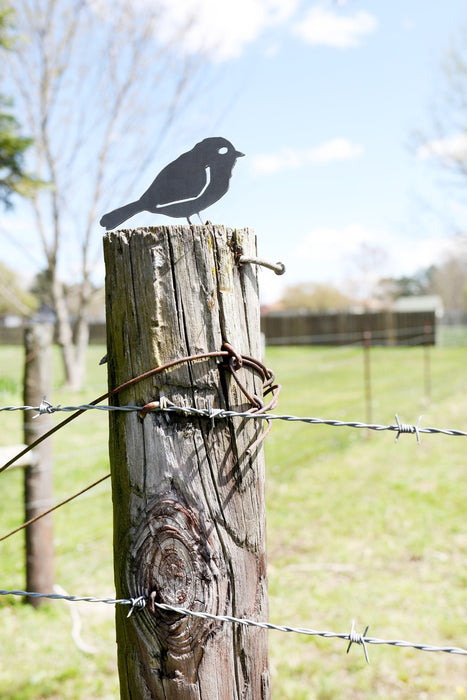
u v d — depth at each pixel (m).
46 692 2.85
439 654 3.09
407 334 23.16
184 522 1.30
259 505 1.38
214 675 1.31
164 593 1.31
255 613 1.36
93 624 3.43
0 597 3.69
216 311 1.31
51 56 11.65
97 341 24.11
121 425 1.34
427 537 4.54
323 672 2.98
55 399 10.72
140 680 1.34
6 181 9.85
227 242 1.33
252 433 1.37
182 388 1.31
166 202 1.43
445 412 9.58
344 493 5.68
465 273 60.44
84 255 12.82
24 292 25.48
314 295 44.38
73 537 4.63
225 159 1.41
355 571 4.07
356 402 10.58
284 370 15.23
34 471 3.62
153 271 1.29
